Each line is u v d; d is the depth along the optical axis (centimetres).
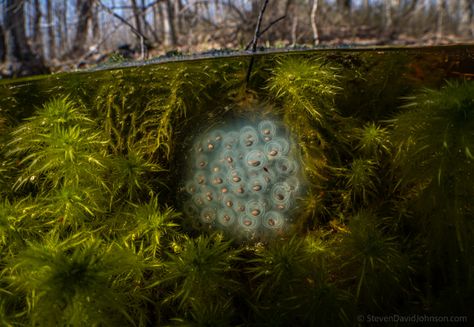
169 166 31
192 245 24
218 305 24
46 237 25
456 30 149
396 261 25
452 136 24
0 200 28
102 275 20
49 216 27
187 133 30
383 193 30
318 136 29
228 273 27
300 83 28
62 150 25
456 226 24
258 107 30
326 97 30
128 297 25
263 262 26
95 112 32
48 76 32
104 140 29
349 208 29
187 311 25
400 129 27
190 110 31
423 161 26
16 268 23
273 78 29
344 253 25
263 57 31
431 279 27
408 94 32
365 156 30
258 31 32
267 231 28
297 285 24
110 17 121
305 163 28
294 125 28
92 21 129
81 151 26
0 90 32
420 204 26
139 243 28
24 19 122
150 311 26
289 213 28
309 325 24
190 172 29
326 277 24
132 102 32
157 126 32
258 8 137
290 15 141
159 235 26
